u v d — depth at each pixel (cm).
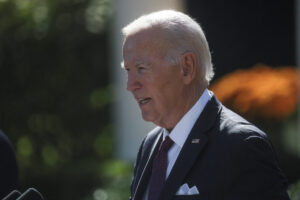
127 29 782
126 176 1992
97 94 2658
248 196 712
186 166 750
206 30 2278
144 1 2194
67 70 2664
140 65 759
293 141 1823
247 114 1730
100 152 2652
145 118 780
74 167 2334
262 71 1820
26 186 2302
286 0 2264
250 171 715
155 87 758
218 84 1936
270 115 1730
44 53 2669
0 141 976
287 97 1725
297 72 1895
